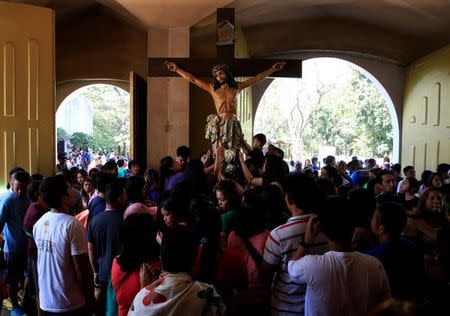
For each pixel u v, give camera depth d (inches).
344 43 476.7
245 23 432.1
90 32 440.1
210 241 110.2
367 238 122.7
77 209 208.8
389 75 502.3
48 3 346.9
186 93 340.8
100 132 1085.8
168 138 342.3
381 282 91.1
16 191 191.6
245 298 116.9
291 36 469.4
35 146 278.8
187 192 136.9
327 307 90.0
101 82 457.4
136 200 164.4
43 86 282.4
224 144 239.6
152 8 306.0
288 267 96.9
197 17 316.2
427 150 431.5
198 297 84.7
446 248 98.0
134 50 440.5
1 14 267.4
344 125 960.9
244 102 437.4
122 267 106.7
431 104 424.8
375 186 229.9
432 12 354.0
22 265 193.5
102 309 141.6
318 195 111.1
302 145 1022.4
